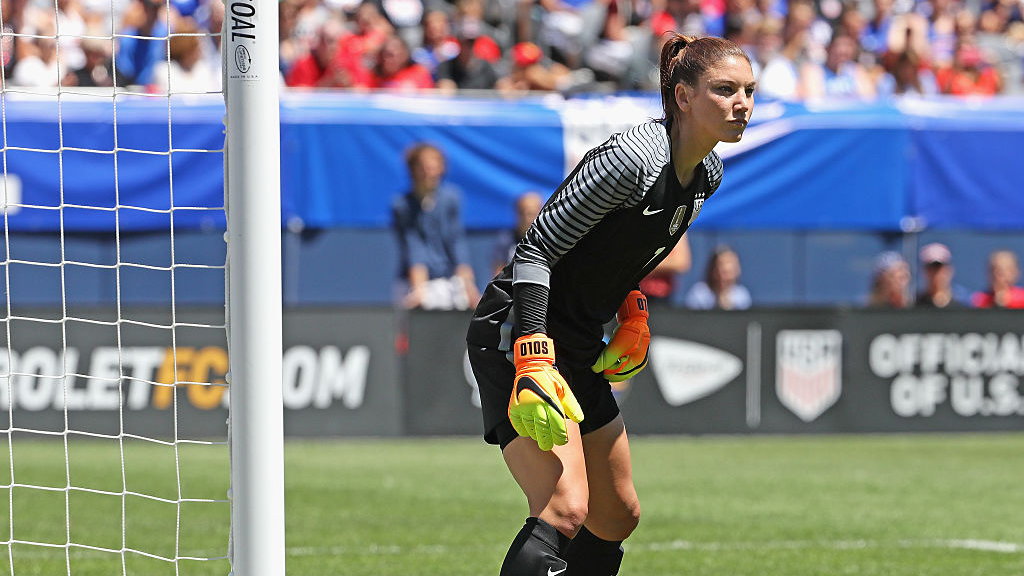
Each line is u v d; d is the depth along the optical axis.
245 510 12.16
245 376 12.12
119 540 23.38
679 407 39.69
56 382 36.31
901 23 55.03
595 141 43.88
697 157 12.41
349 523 25.17
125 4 45.84
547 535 12.56
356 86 47.69
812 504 28.02
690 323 39.69
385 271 44.12
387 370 38.41
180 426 36.72
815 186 45.34
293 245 43.31
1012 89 58.59
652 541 23.45
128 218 41.00
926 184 45.94
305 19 49.84
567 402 12.22
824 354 40.38
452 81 48.78
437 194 42.44
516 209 43.66
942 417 40.97
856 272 47.22
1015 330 41.34
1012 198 46.47
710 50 12.07
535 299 12.29
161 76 44.41
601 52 50.78
